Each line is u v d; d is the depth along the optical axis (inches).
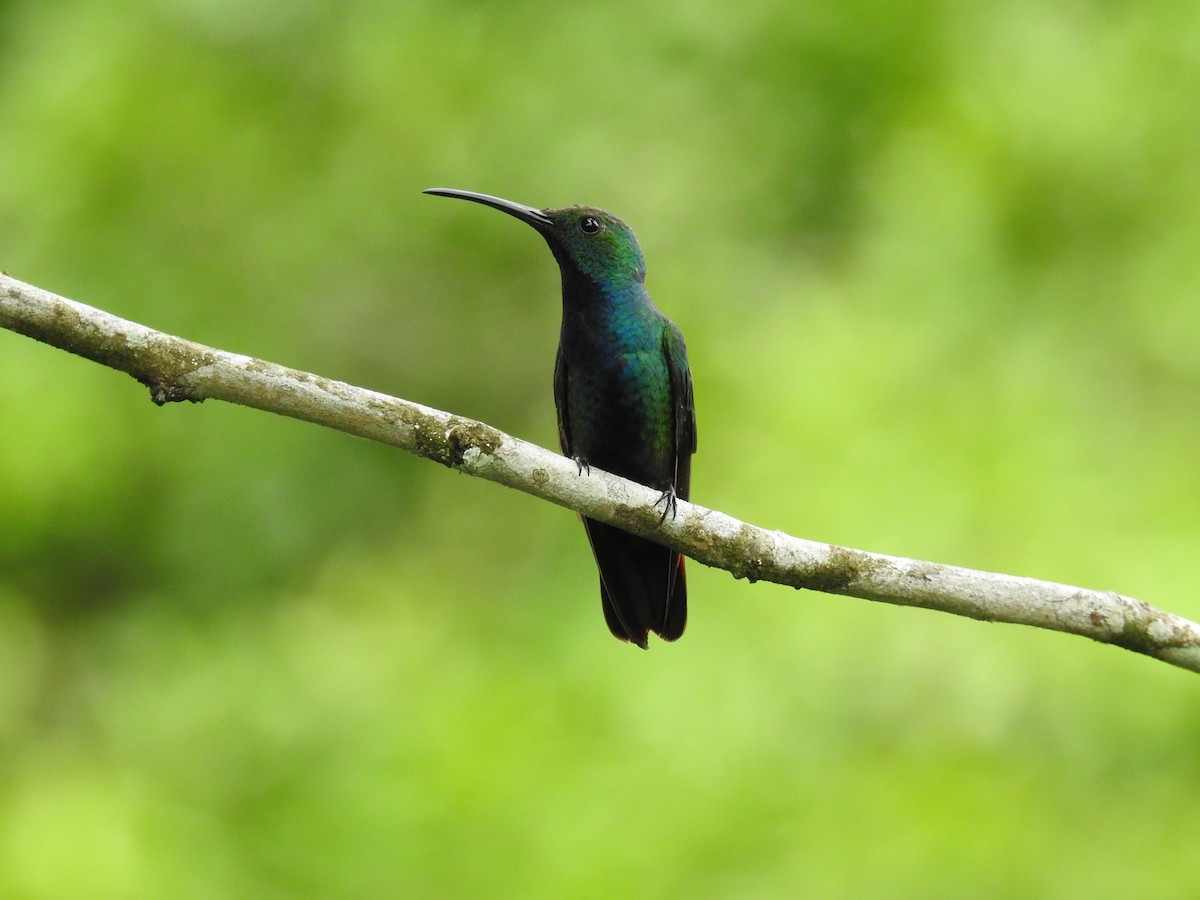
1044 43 531.5
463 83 594.6
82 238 571.5
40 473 548.7
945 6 557.3
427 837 432.5
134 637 582.9
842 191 570.6
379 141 599.8
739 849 413.7
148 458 588.1
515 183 584.1
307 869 453.4
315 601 577.9
